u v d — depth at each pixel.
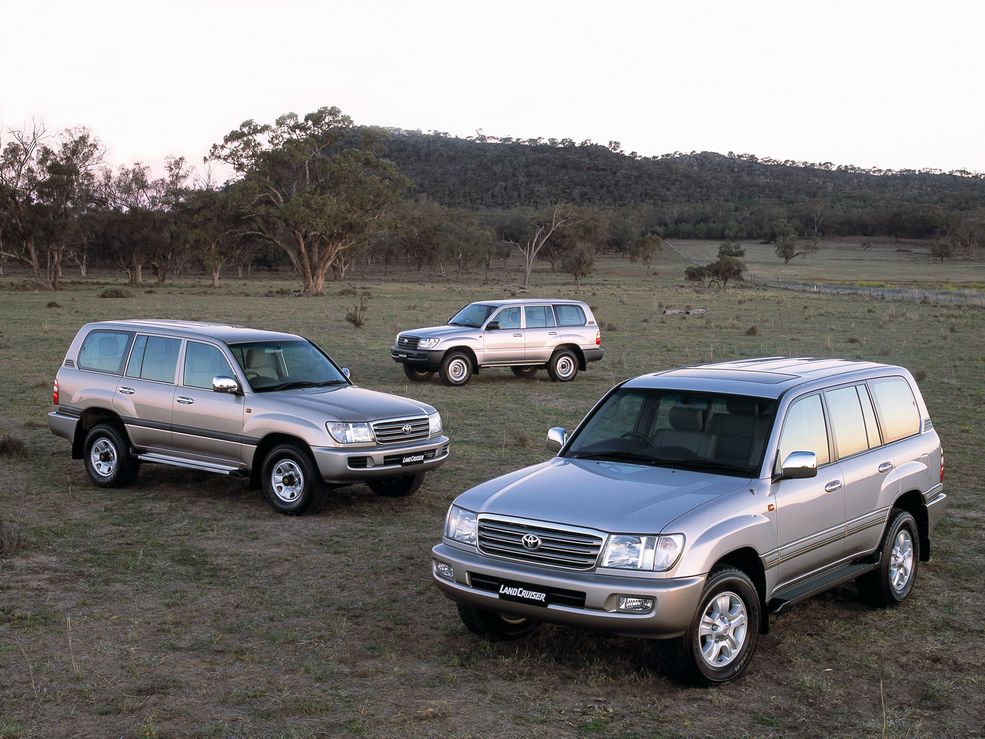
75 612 6.29
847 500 6.19
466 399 17.67
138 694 4.95
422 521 8.96
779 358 7.53
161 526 8.57
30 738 4.41
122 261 94.62
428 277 129.00
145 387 9.83
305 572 7.29
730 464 5.81
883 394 6.96
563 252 137.00
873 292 66.62
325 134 78.94
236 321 38.00
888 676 5.43
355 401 9.35
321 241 78.62
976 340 30.28
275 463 9.08
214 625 6.09
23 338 28.33
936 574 7.51
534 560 5.24
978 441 13.34
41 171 74.44
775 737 4.58
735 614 5.28
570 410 16.36
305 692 5.02
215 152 77.69
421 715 4.71
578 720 4.71
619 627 4.93
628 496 5.41
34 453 11.96
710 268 86.94
